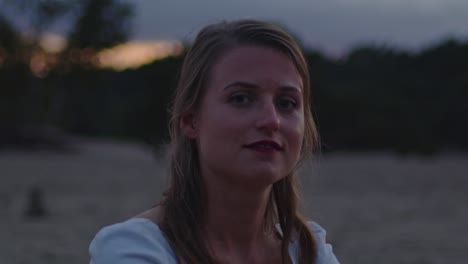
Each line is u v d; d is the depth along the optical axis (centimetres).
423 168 2762
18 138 3694
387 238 1073
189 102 172
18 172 2500
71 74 4544
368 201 1620
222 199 173
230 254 175
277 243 187
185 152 178
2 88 4175
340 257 916
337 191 1859
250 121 162
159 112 3116
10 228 1186
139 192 1878
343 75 5347
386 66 5581
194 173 176
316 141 194
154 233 164
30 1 4194
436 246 995
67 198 1714
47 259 897
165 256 160
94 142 3956
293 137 166
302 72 173
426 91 5109
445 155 3972
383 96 4753
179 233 166
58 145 3656
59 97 4934
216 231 175
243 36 168
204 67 169
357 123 4119
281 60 168
